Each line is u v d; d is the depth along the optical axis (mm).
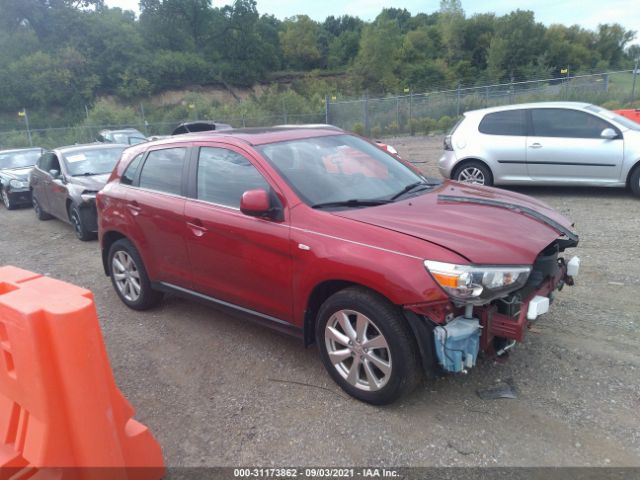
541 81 27172
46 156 10219
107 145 10094
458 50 86875
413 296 2920
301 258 3443
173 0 73688
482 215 3588
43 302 2215
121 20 69438
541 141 8891
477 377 3588
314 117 31766
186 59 67562
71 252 7938
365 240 3211
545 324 4289
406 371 3080
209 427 3266
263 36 91062
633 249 6047
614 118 8688
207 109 37156
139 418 3410
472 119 9570
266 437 3129
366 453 2936
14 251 8266
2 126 42000
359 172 4184
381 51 78188
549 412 3188
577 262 3830
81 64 54594
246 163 3973
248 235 3758
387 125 28328
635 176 8461
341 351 3402
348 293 3248
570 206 8383
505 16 85438
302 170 3920
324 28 119188
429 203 3820
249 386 3693
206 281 4246
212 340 4449
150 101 60750
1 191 12609
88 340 2215
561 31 80875
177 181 4492
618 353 3785
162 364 4098
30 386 2223
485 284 2908
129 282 5148
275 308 3750
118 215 4961
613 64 81625
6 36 55656
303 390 3586
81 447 2244
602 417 3115
